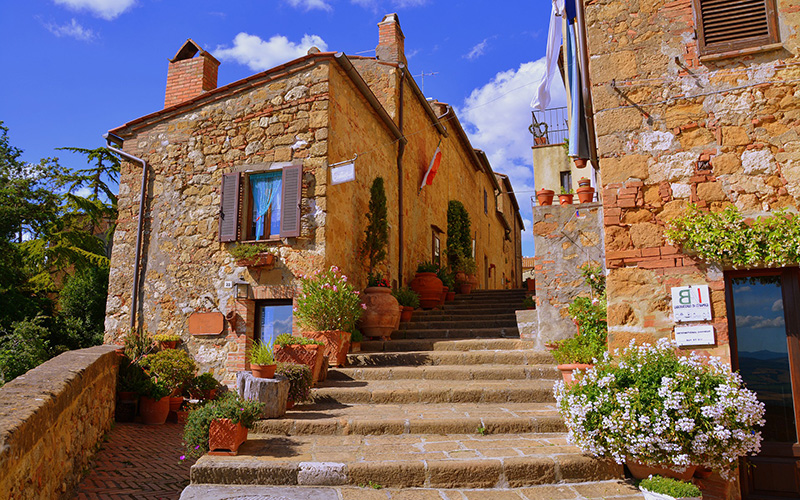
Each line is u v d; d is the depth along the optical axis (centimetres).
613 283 523
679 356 493
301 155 899
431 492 417
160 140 1007
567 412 471
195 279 932
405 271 1231
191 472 426
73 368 542
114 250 998
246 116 952
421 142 1416
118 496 462
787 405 479
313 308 784
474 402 641
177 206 971
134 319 948
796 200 488
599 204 802
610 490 428
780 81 506
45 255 1738
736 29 521
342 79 966
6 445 342
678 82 532
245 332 880
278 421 544
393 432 539
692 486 395
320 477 426
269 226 919
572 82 688
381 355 786
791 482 465
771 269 495
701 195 511
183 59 1205
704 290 496
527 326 833
